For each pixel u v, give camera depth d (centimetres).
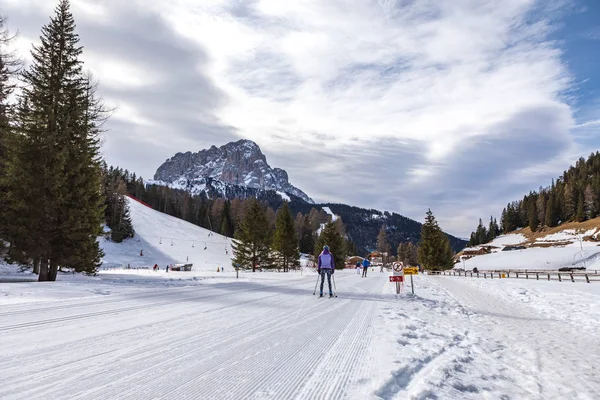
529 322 1038
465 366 506
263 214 5266
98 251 2611
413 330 723
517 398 397
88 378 356
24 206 1803
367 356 485
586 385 452
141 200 14138
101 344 489
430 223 6325
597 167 17525
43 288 1118
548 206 15125
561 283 2836
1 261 2483
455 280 3497
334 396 338
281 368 417
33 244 1841
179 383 353
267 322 701
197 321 680
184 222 11706
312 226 15025
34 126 1928
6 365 386
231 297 1078
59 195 1886
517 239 15650
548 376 491
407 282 2698
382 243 15975
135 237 8819
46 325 598
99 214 2116
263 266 5244
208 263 7750
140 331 577
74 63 2080
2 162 1905
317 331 640
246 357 455
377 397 339
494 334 805
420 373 439
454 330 791
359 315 852
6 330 551
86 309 769
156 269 5247
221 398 320
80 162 1992
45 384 335
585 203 14338
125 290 1177
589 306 1465
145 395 318
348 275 3372
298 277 2564
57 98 2000
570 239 12419
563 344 721
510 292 2109
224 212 13075
